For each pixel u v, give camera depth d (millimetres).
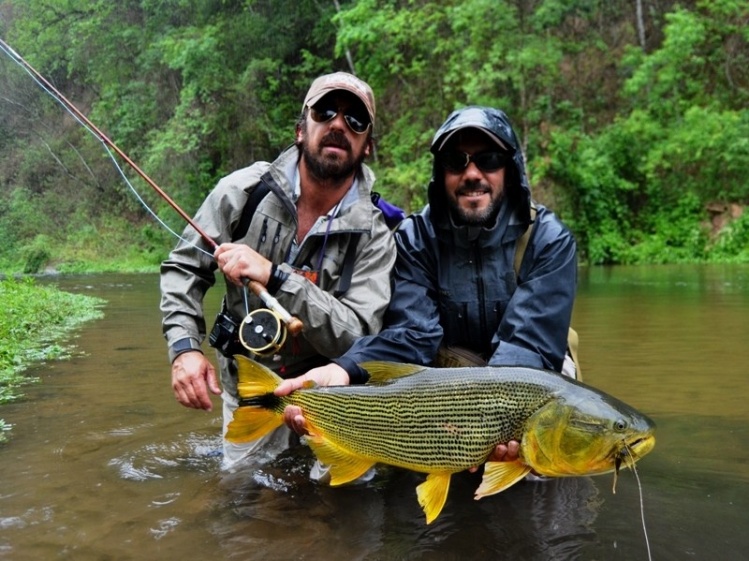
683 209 9273
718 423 1685
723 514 1185
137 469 1431
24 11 10344
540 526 1154
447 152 1504
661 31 10438
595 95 10258
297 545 1085
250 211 1538
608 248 9117
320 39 11039
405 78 10461
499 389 1162
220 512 1217
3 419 1781
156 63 11008
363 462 1260
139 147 10805
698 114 9102
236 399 1566
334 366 1349
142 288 6277
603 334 3018
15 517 1179
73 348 2844
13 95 6789
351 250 1525
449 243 1586
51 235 8469
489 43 9289
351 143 1484
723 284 5473
